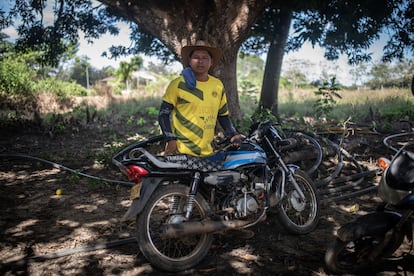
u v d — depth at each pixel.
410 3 10.13
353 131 8.09
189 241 3.69
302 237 4.23
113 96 19.41
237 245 4.04
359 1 9.89
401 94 16.67
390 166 3.21
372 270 3.53
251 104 15.62
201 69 3.65
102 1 7.99
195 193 3.57
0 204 5.11
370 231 3.19
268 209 4.12
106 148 8.64
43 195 5.49
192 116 3.66
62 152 8.12
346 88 23.20
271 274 3.50
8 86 17.03
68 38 10.88
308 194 4.77
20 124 10.98
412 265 3.60
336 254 3.30
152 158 3.41
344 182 6.05
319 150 6.38
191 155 3.65
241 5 7.47
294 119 12.03
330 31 10.66
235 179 3.80
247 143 4.00
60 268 3.54
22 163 7.20
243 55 13.12
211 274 3.49
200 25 7.63
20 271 3.48
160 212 4.80
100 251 3.85
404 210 3.18
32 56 24.02
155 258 3.38
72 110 14.81
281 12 10.95
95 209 5.00
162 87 24.19
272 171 4.17
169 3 7.69
